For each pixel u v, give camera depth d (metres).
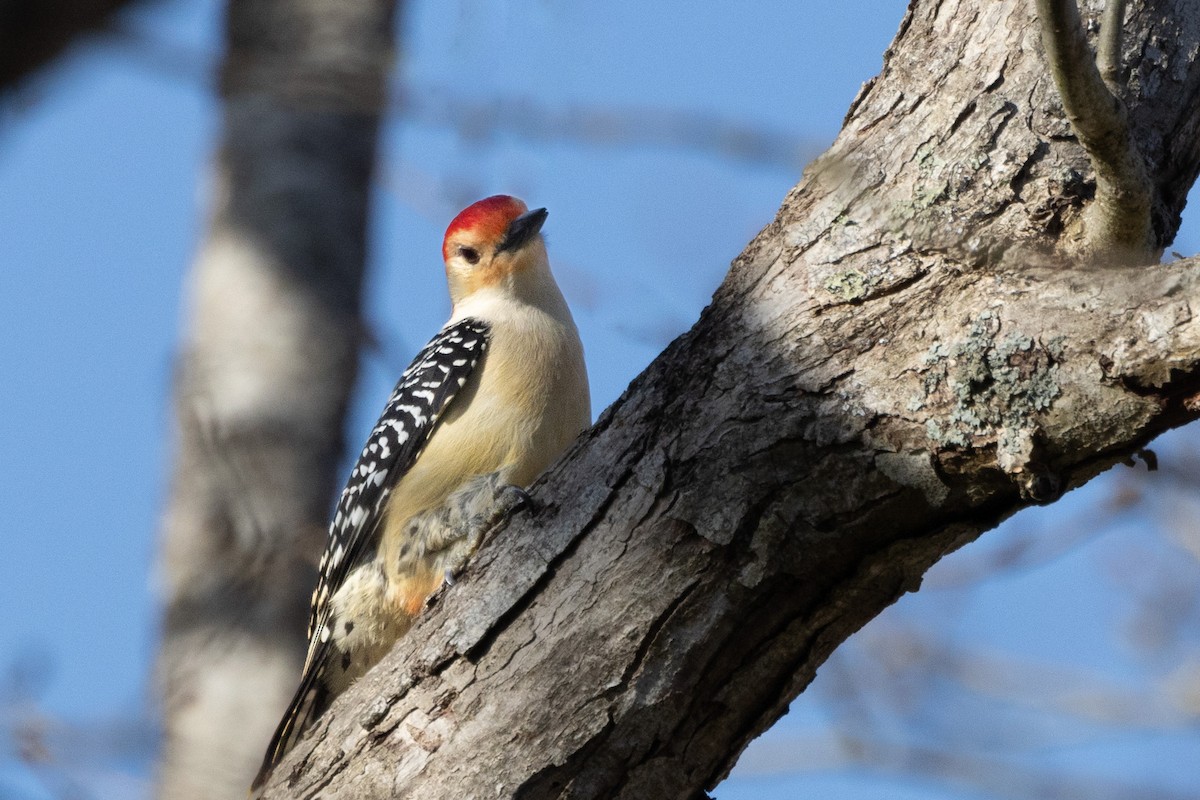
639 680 7.49
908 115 7.55
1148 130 7.74
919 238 7.17
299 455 12.55
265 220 13.52
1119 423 6.61
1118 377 6.52
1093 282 6.74
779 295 7.40
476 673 7.77
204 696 11.41
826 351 7.16
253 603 11.88
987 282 7.02
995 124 7.38
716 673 7.49
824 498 7.12
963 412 6.84
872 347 7.09
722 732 7.67
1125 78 7.77
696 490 7.34
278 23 13.86
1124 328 6.53
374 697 8.04
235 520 12.16
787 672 7.57
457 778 7.72
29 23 4.57
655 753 7.62
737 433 7.27
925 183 7.31
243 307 13.14
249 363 12.84
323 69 11.91
